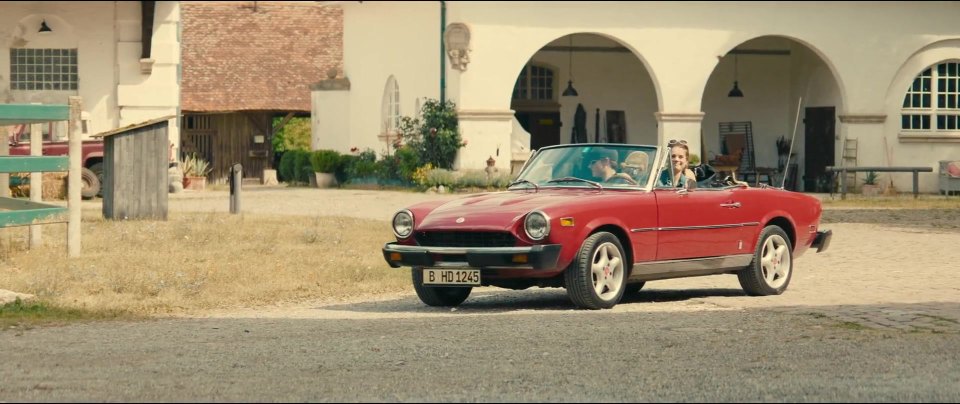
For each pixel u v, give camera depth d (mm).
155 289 12844
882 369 7664
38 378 7660
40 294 12320
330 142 39625
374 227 21016
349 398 6945
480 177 31562
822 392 6945
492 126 32188
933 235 20422
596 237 11320
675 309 11297
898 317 10055
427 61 33781
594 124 37156
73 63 31594
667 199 11953
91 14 31562
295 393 7113
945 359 8016
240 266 14984
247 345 9117
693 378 7457
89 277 13594
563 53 36875
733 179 13422
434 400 6867
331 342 9234
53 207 15516
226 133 45906
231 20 47594
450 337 9414
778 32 33688
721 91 38000
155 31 31750
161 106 32031
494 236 11195
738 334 9312
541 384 7336
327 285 13734
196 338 9555
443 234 11453
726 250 12516
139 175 21672
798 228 13391
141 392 7164
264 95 45500
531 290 13891
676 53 33125
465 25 31734
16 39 31266
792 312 10625
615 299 11469
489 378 7566
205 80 45531
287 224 20984
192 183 34750
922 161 34594
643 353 8461
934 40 34438
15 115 14891
